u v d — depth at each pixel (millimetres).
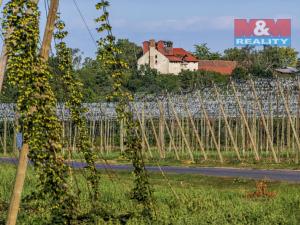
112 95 38844
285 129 104625
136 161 38938
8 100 88688
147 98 108000
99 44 37531
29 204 38406
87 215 35594
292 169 76062
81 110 41594
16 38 25312
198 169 79812
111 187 49406
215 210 38719
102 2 36594
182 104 105125
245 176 67812
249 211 37625
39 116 25641
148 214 37219
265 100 92562
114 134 123750
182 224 34844
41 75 25578
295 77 90375
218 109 100625
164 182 64688
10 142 109062
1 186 49812
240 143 108875
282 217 36031
